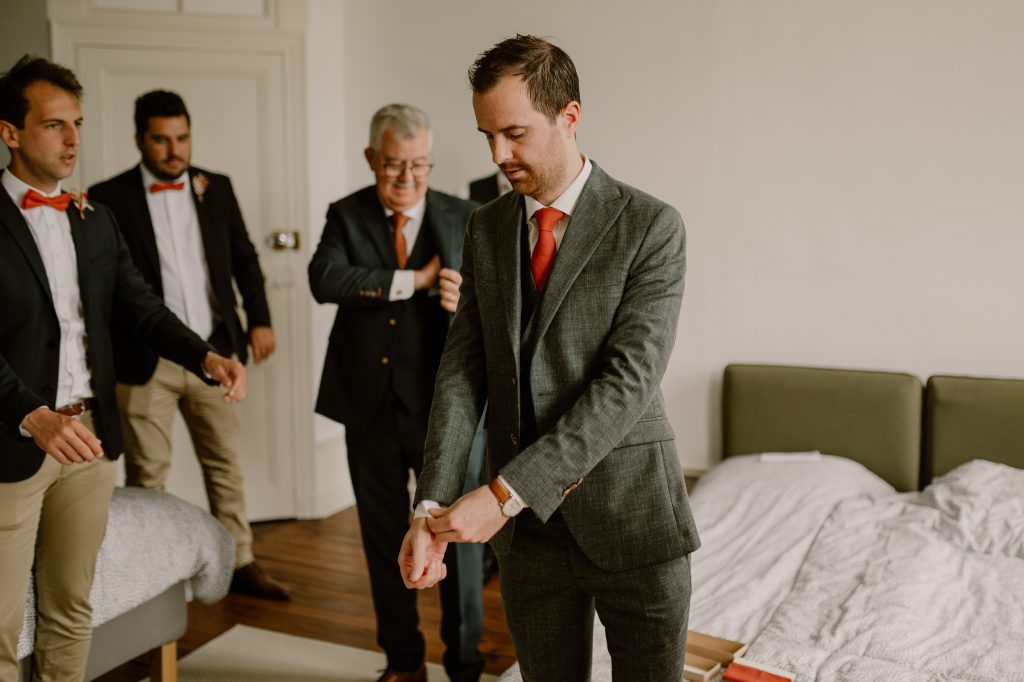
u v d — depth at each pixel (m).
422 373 2.46
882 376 3.33
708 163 3.58
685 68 3.58
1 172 2.06
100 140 3.75
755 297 3.57
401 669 2.54
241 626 3.00
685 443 3.72
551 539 1.38
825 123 3.41
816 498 3.08
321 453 4.12
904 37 3.28
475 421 1.45
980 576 2.52
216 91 3.83
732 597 2.54
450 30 4.01
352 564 3.55
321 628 2.99
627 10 3.64
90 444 1.75
